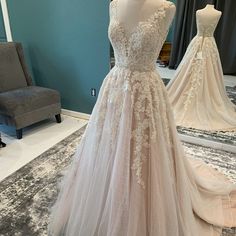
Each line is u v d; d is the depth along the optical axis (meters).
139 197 1.13
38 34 2.93
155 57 1.12
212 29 2.00
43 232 1.47
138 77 1.11
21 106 2.48
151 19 1.02
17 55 2.92
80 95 3.00
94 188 1.25
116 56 1.17
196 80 2.21
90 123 1.31
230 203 1.61
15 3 2.87
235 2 1.87
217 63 2.11
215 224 1.45
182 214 1.25
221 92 2.19
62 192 1.55
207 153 2.22
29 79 3.02
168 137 1.21
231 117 2.21
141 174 1.14
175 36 2.09
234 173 1.96
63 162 2.15
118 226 1.14
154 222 1.13
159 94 1.16
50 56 2.99
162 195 1.15
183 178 1.27
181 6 1.98
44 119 2.83
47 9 2.72
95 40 2.62
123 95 1.13
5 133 2.71
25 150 2.36
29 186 1.86
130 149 1.13
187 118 2.32
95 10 2.48
